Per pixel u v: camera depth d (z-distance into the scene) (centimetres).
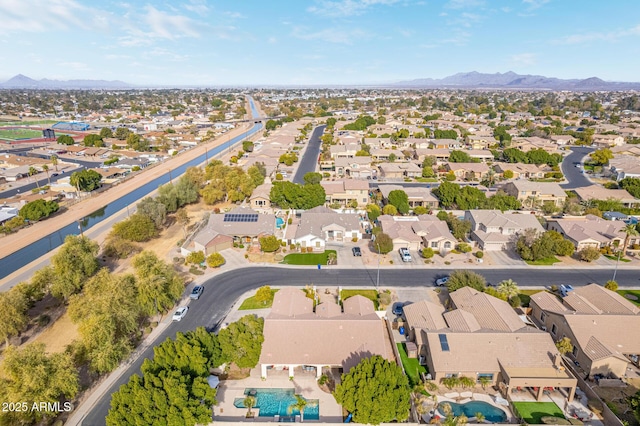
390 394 3734
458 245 8181
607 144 19162
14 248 8425
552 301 5794
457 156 15312
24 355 4034
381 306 6028
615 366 4619
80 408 4203
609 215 9625
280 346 4688
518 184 11238
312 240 8150
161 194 10362
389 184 13038
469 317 5222
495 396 4381
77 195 12012
